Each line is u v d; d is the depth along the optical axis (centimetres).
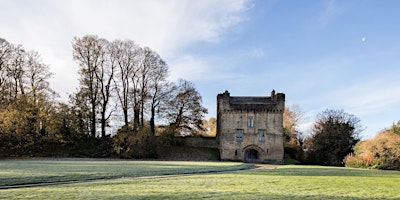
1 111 4838
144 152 5469
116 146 5434
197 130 6506
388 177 2036
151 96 6212
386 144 3719
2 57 5044
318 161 6094
